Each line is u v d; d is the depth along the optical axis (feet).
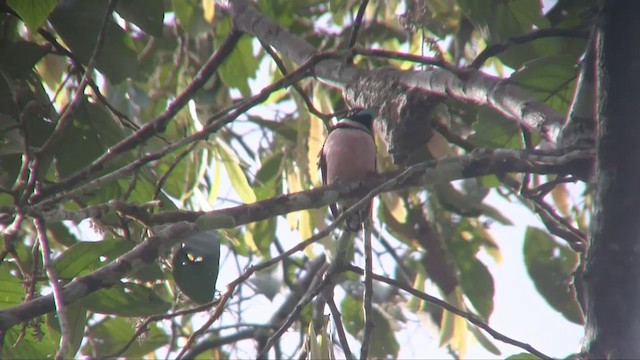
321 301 25.00
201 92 38.63
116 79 29.55
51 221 20.79
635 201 18.98
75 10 28.76
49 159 27.91
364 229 24.31
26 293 27.14
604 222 19.19
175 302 28.53
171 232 21.81
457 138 32.09
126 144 26.35
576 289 26.45
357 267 25.13
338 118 37.04
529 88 29.96
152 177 32.17
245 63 36.68
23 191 24.70
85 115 30.40
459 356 36.55
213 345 40.91
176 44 39.65
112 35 29.25
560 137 22.85
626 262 18.94
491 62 37.42
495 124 30.99
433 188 36.42
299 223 34.94
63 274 26.32
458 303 36.91
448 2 35.17
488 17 29.48
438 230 37.58
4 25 30.19
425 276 38.75
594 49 22.66
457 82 25.38
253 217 23.17
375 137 36.78
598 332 18.95
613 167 19.16
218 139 32.32
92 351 32.50
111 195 31.50
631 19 19.15
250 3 34.53
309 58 26.61
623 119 19.17
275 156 38.75
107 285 20.84
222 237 37.63
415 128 27.27
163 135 35.99
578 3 31.63
